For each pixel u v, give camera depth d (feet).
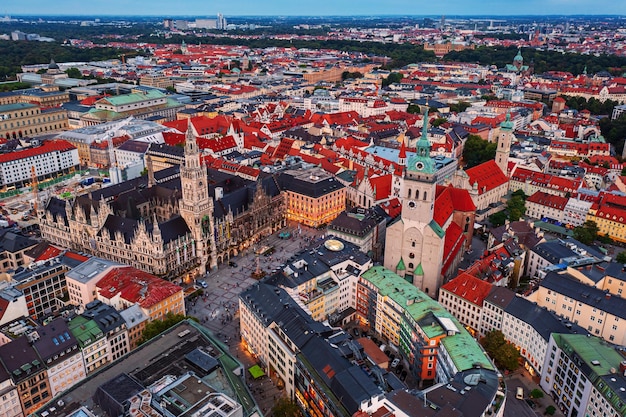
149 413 396.57
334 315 632.38
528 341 552.41
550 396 520.01
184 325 526.57
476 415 414.21
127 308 572.92
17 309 583.99
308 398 472.44
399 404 415.03
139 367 461.78
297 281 603.67
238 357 572.10
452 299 624.18
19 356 479.41
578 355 476.54
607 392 435.12
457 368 472.44
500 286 616.39
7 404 460.96
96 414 412.36
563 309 601.62
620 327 556.92
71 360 506.07
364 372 443.32
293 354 489.26
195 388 419.54
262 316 537.65
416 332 533.55
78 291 627.87
